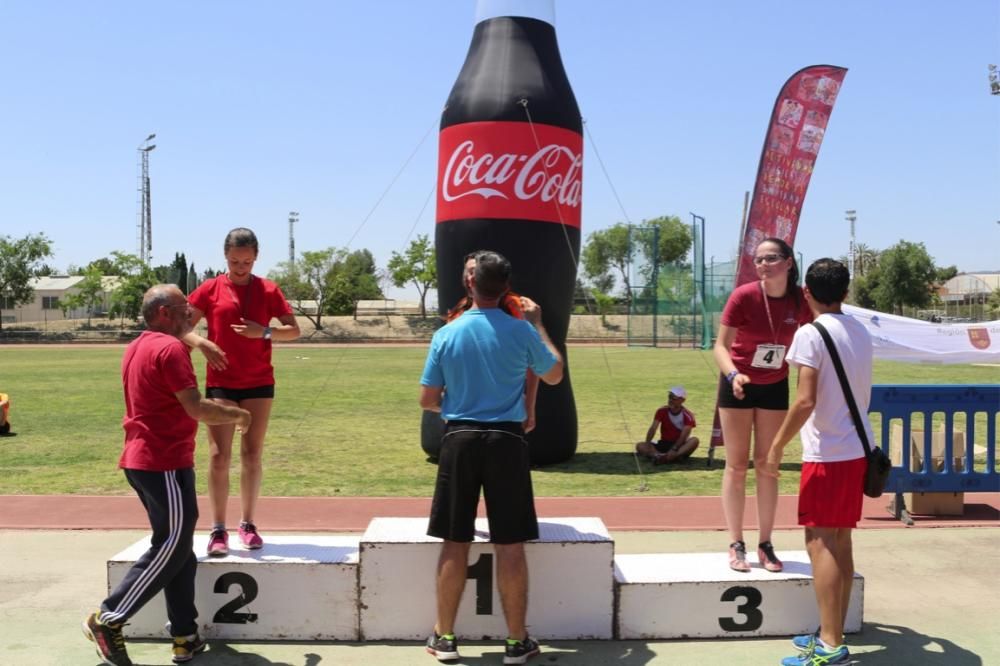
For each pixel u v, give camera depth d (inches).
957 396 274.1
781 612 177.6
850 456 156.3
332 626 174.7
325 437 478.6
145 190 2576.3
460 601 167.3
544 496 322.3
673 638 176.2
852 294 2992.1
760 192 384.8
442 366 162.4
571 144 369.4
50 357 1301.7
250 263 188.9
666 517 286.2
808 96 377.1
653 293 1614.2
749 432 185.8
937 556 235.9
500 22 371.2
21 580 210.8
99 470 369.4
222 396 186.9
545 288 365.4
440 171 376.2
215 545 181.3
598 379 856.3
